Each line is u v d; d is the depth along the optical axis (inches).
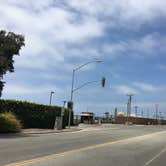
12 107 1918.1
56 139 1239.5
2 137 1269.7
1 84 1459.2
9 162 618.5
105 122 5118.1
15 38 1464.1
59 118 2130.9
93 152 853.2
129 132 2042.3
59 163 635.5
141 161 738.8
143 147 1091.3
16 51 1464.1
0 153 750.5
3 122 1551.4
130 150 964.0
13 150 818.2
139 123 5792.3
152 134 1946.4
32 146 936.3
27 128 2005.4
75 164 633.6
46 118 2171.5
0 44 1435.8
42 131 1803.6
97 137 1427.2
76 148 931.3
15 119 1658.5
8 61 1425.9
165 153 946.7
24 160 649.6
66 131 1935.3
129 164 679.1
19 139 1177.4
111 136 1545.3
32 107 2063.2
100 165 639.8
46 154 763.4
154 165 690.8
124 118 5580.7
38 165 596.7
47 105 2188.7
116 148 993.5
